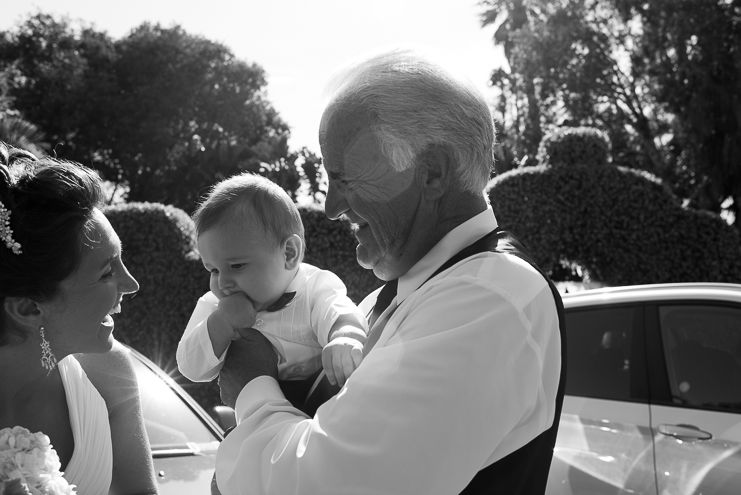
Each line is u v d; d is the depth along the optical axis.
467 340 1.20
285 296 1.75
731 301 3.57
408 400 1.17
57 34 35.25
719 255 9.02
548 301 1.35
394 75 1.37
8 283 1.46
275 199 1.74
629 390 3.67
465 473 1.17
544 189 9.01
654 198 9.09
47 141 34.03
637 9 20.42
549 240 8.98
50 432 1.71
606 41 22.06
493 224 1.52
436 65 1.41
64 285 1.53
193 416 2.97
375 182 1.38
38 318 1.55
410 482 1.14
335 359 1.48
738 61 18.84
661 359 3.64
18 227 1.45
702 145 19.70
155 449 2.74
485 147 1.43
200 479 2.59
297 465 1.21
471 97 1.41
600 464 3.56
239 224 1.68
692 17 19.31
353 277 7.36
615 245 9.02
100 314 1.60
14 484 1.33
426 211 1.43
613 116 22.42
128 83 36.06
